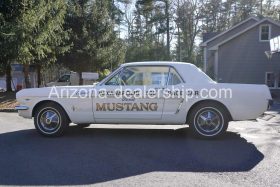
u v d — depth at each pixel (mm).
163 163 6844
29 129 10727
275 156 7332
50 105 9297
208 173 6215
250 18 35562
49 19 20719
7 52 18922
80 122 9258
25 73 23469
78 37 29031
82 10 29281
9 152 7730
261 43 32031
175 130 10297
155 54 59031
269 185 5590
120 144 8438
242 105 8641
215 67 32906
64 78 33844
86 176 6078
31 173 6254
